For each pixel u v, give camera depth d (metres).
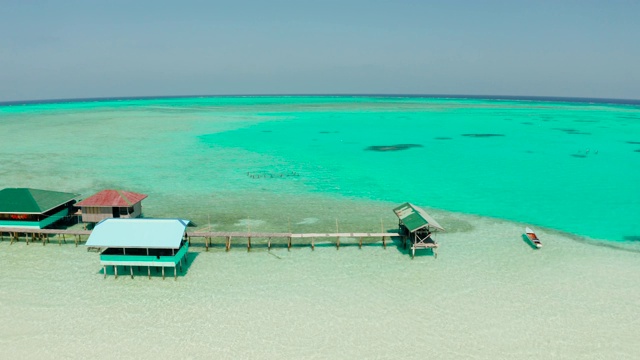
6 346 20.77
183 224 29.05
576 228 37.28
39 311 23.81
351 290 26.52
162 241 27.34
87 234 32.19
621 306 24.88
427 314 23.91
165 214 40.12
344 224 38.00
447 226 37.56
